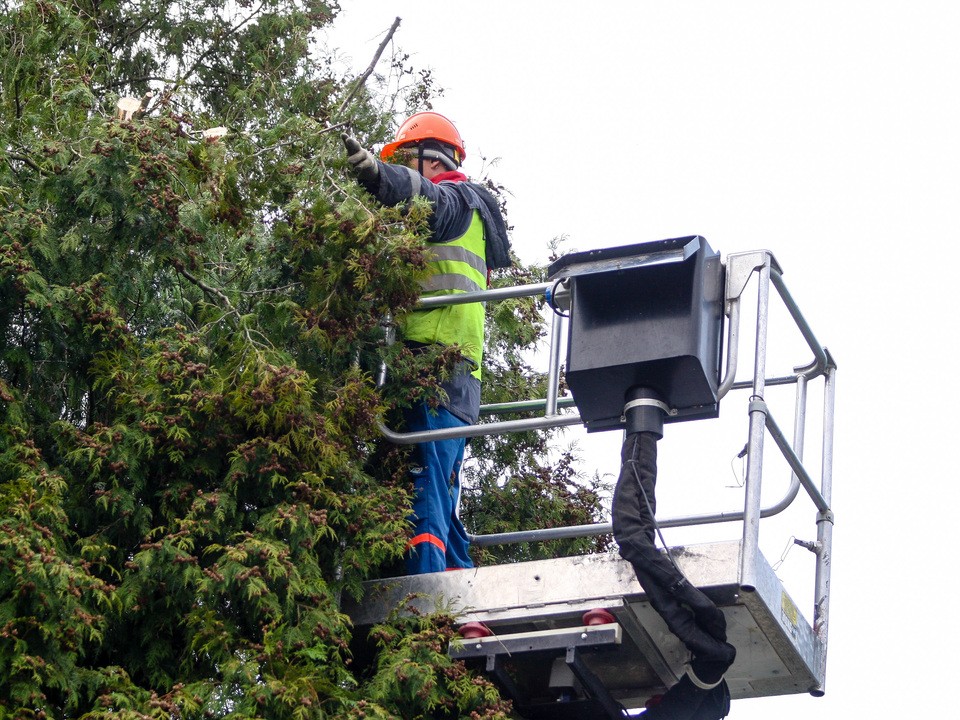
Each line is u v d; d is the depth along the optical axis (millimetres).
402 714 7695
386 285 8312
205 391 7770
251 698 7016
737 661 8125
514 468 10711
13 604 6926
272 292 8352
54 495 7281
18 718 6770
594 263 8172
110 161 7887
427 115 9453
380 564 8406
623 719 8117
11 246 7660
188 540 7395
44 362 8016
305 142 8484
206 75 10844
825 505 8617
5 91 8859
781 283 8359
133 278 8141
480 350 9078
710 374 7961
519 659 7922
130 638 7582
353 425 8227
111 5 10617
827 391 8914
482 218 9195
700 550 7664
